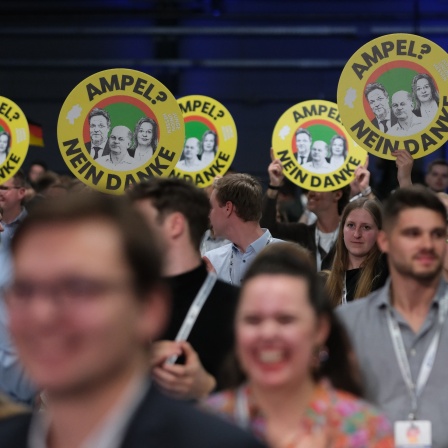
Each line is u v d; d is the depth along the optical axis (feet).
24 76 106.42
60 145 49.26
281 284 20.35
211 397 21.13
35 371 11.39
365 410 20.53
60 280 11.37
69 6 107.45
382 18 104.94
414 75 47.73
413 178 78.07
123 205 11.93
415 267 26.58
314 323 20.51
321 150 58.59
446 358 26.35
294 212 78.95
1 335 31.19
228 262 44.55
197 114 61.72
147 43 106.93
